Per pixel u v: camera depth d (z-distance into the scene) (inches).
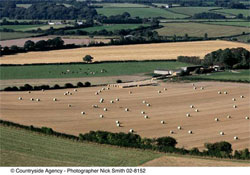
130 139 6048.2
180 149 5684.1
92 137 5999.0
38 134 6264.8
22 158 5280.5
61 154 5442.9
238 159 5521.7
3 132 6338.6
